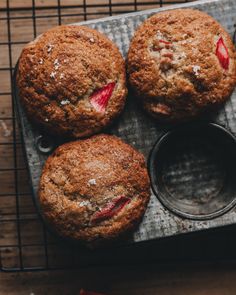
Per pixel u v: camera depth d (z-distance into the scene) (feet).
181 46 1.69
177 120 1.73
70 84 1.67
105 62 1.70
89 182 1.67
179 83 1.68
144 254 1.95
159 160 1.83
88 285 1.95
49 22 1.98
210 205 1.84
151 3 1.97
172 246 1.94
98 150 1.70
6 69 1.95
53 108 1.69
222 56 1.71
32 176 1.77
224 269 1.96
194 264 1.96
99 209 1.67
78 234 1.69
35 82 1.69
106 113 1.71
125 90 1.73
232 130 1.78
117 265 1.94
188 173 1.87
